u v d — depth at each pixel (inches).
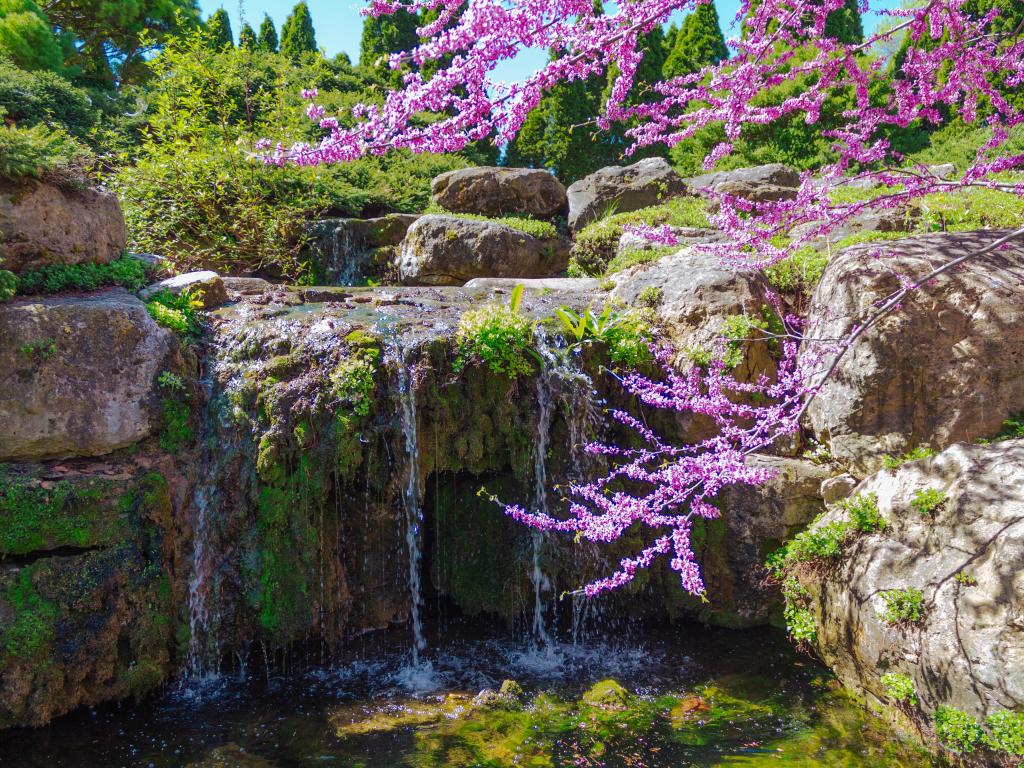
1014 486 151.8
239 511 193.9
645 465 221.6
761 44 142.3
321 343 206.2
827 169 170.2
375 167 525.3
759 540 205.0
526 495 218.1
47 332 178.4
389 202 481.4
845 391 199.6
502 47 103.6
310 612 195.2
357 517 207.3
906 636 148.8
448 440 211.0
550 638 209.8
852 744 149.6
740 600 207.5
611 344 227.9
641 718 162.9
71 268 212.5
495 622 220.8
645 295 247.1
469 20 100.7
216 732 160.2
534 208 460.8
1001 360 184.7
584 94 809.5
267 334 211.8
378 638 209.0
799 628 182.7
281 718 166.4
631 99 489.4
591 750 150.5
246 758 149.2
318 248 405.4
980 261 197.2
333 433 194.1
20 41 532.4
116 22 634.2
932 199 290.5
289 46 1037.8
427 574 230.2
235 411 197.8
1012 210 278.1
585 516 141.9
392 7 111.1
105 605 173.0
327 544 199.6
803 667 183.8
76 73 577.6
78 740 157.1
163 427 196.4
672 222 362.9
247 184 400.5
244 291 255.3
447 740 155.6
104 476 179.8
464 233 367.6
